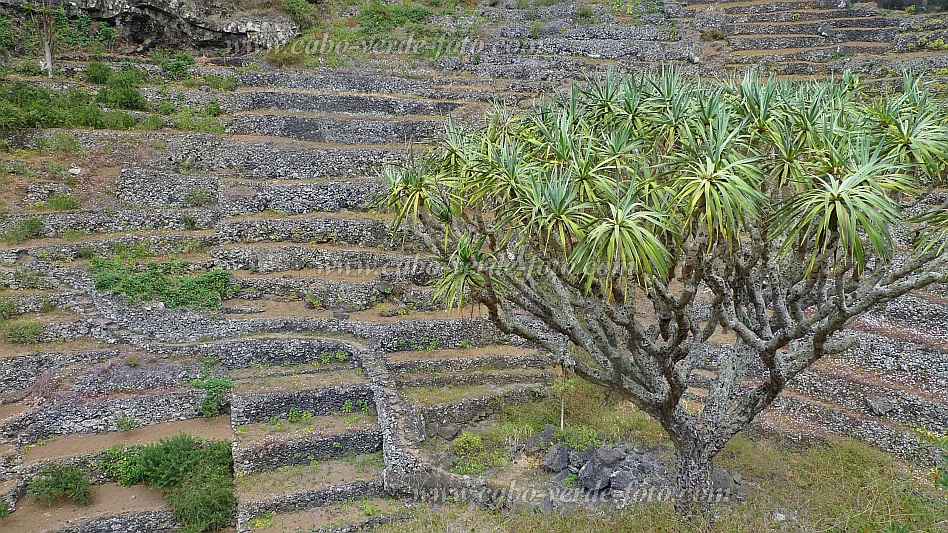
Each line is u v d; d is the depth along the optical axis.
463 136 16.86
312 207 29.08
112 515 17.05
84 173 28.34
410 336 23.75
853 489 14.90
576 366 14.53
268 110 34.72
